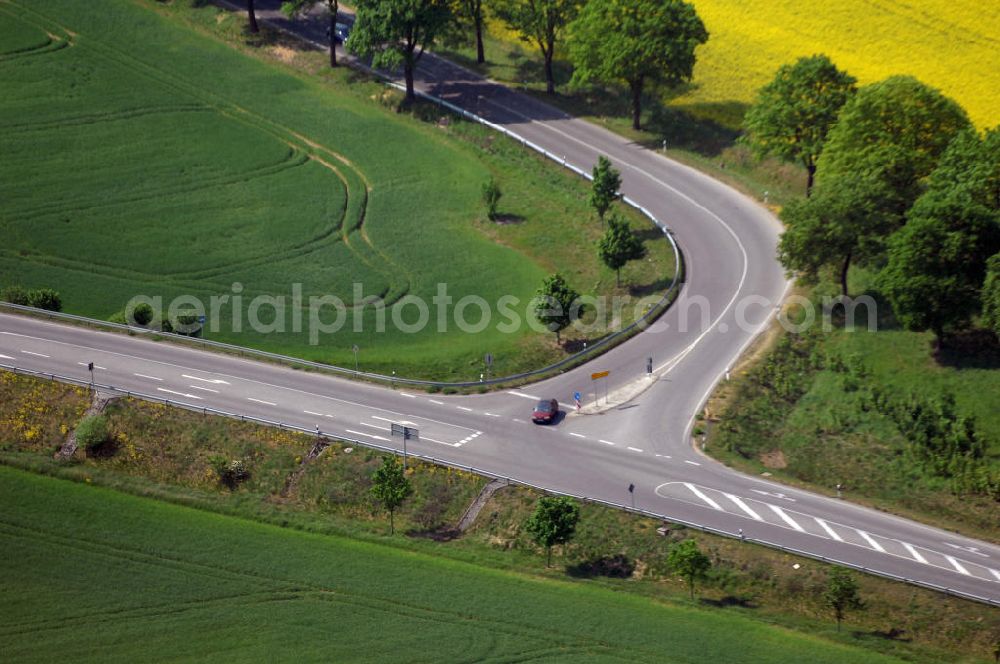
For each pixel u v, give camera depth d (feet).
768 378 282.56
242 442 260.42
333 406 276.00
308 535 236.22
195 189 411.34
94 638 207.51
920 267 265.13
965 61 427.33
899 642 199.93
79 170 419.54
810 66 352.49
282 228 387.14
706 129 419.95
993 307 255.29
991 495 235.40
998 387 259.19
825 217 289.53
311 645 204.64
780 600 212.64
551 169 407.85
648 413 271.90
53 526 237.45
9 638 207.31
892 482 244.01
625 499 237.86
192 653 203.31
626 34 408.26
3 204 394.11
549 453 256.11
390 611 212.43
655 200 381.81
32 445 262.06
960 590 208.03
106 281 350.84
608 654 198.59
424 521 239.91
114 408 269.64
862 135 316.60
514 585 218.38
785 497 239.30
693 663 195.21
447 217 391.24
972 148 289.74
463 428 266.98
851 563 216.54
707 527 227.40
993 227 262.88
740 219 367.04
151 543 233.35
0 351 294.66
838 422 263.49
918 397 262.67
